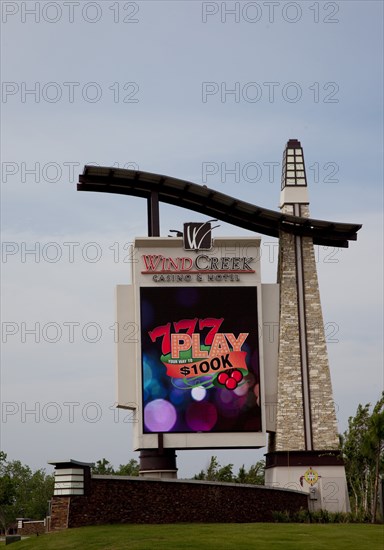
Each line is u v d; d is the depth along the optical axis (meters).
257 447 67.75
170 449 67.44
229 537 43.66
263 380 68.69
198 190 71.19
